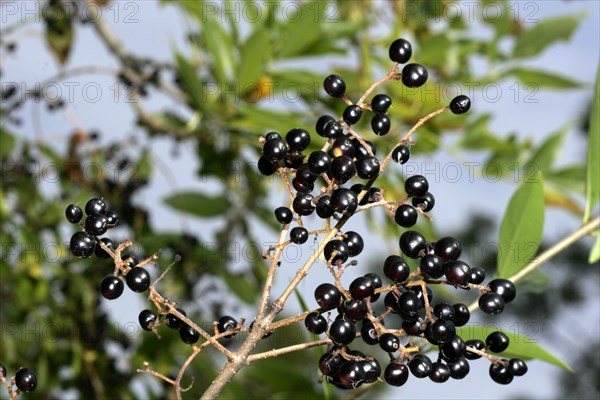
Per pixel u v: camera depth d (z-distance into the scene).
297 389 1.28
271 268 0.77
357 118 0.78
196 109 1.25
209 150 1.40
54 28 1.29
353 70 1.22
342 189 0.76
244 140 1.26
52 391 1.30
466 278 0.76
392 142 1.19
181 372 0.76
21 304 1.25
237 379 1.25
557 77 1.25
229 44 1.11
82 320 1.27
